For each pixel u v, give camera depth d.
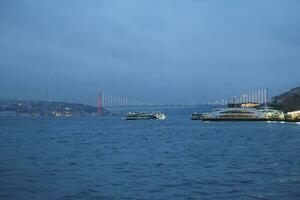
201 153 68.50
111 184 37.72
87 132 157.88
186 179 40.16
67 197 32.12
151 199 31.25
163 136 125.62
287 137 111.94
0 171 46.94
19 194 33.31
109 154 68.56
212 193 33.12
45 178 41.50
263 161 55.22
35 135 137.62
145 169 48.31
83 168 49.62
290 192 32.97
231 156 62.88
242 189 34.56
